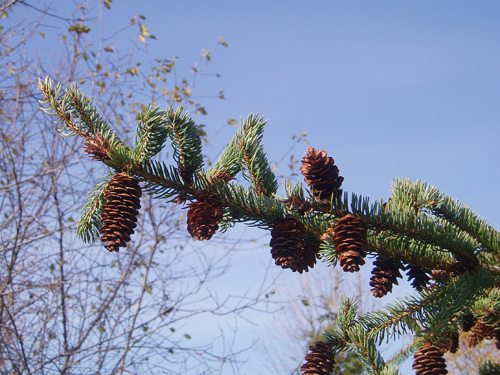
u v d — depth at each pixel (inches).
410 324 20.0
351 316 20.8
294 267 17.7
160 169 18.3
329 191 18.3
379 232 18.8
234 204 18.5
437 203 20.7
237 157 19.6
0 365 67.4
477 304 19.6
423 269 20.1
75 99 18.5
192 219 17.7
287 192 18.4
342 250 17.4
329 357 20.4
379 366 19.1
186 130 18.3
